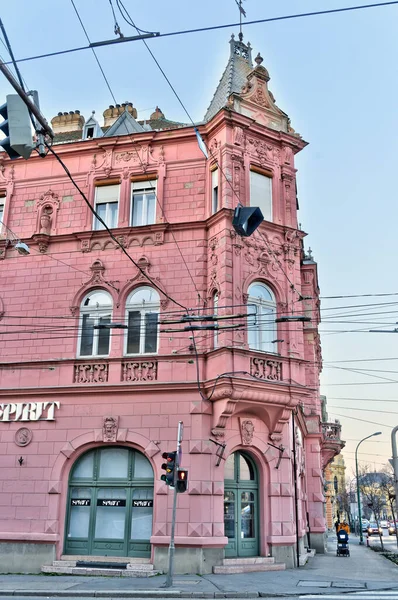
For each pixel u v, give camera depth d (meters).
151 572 17.94
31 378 21.42
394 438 20.70
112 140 23.59
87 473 20.48
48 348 21.78
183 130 23.05
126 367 20.75
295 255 22.36
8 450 20.86
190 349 20.33
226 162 21.64
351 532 78.81
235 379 18.92
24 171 24.52
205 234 21.86
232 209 20.94
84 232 22.61
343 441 37.78
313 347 32.19
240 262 20.78
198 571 18.09
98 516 20.00
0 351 22.17
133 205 23.20
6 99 9.95
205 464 19.09
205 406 19.66
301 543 24.36
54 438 20.58
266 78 23.97
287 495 20.38
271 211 22.58
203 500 18.72
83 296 22.34
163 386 19.97
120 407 20.33
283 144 23.31
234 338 19.69
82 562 18.98
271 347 20.98
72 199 23.64
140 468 20.09
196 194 22.47
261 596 14.72
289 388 20.00
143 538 19.39
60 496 20.06
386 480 78.06
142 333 21.42
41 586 15.99
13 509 20.16
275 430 20.44
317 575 18.45
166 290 21.45
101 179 23.59
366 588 15.77
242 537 19.73
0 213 24.45
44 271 22.86
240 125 22.38
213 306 20.84
